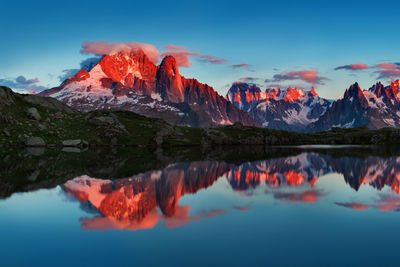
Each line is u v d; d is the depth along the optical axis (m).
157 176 46.88
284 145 198.12
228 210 26.06
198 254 16.53
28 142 124.62
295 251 16.97
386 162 73.12
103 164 63.44
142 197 31.39
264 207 27.20
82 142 137.12
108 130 155.75
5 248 17.47
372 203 28.94
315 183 41.41
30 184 38.75
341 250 17.11
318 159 81.44
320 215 24.47
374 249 17.27
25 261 15.73
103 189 35.72
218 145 187.75
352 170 57.16
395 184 40.75
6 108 149.75
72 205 27.78
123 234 19.73
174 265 15.14
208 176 47.59
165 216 24.09
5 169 53.34
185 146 168.12
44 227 21.25
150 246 17.69
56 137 137.38
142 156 87.62
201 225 21.67
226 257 16.11
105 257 16.19
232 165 64.81
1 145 119.31
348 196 32.34
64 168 55.84
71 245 17.94
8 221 22.75
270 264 15.28
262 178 46.06
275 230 20.64
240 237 19.20
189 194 33.19
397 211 25.83
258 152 115.81
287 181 43.22
